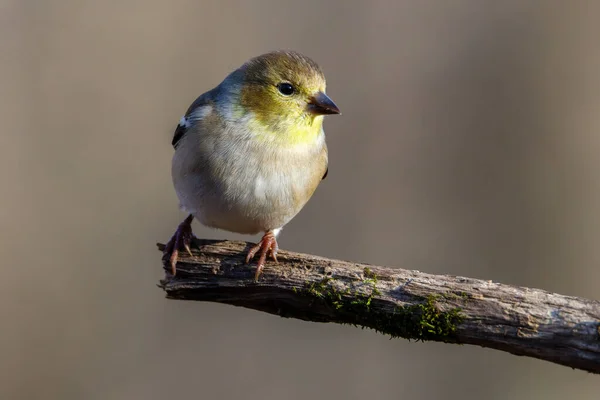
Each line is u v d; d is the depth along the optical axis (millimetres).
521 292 6836
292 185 8516
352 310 7410
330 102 8398
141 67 15789
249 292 7949
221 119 8445
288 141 8438
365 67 15836
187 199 8672
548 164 15117
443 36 15820
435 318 6996
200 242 8273
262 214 8578
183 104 15797
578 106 15172
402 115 15578
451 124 15461
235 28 16203
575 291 14805
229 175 8359
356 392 14008
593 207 14914
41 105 15195
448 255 15016
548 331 6605
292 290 7680
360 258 14992
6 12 15391
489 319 6809
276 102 8367
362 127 15523
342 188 15242
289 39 16062
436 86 15609
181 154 8594
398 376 13891
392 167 15383
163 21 16047
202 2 16266
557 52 15352
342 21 16078
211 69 16016
